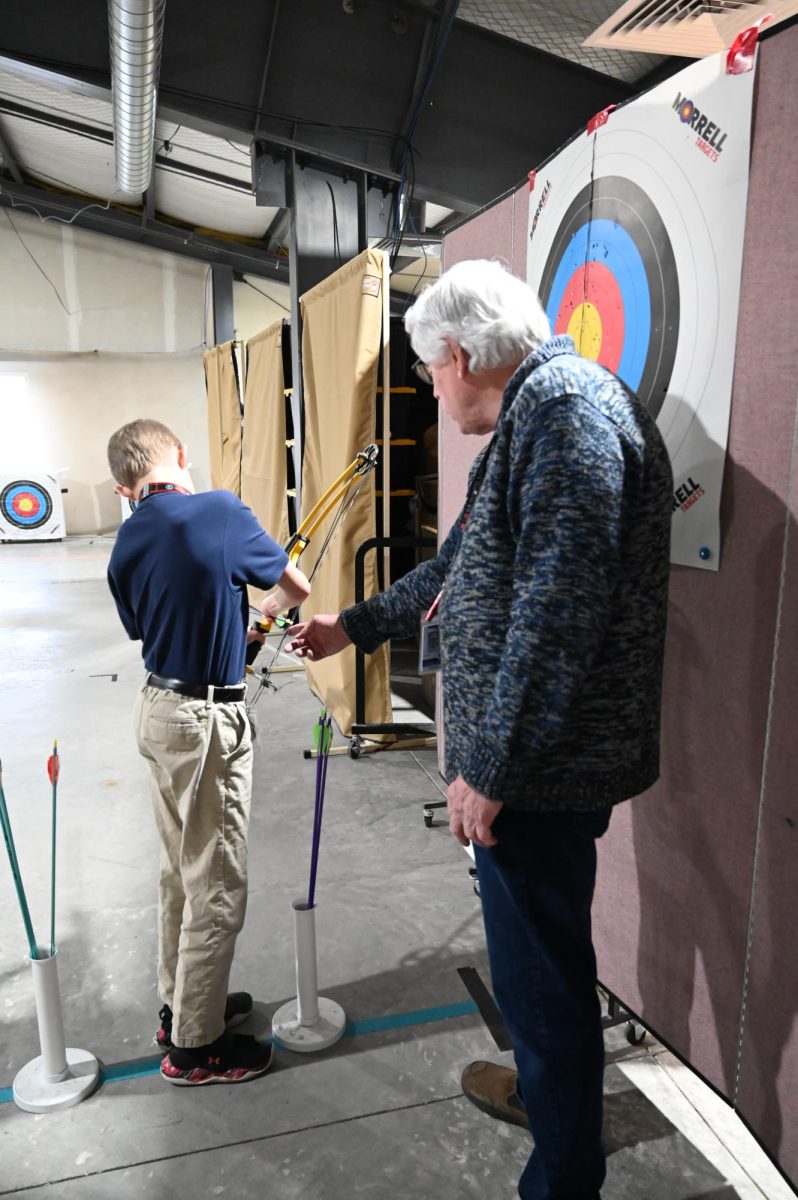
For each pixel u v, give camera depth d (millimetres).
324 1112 1335
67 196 8023
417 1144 1271
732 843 1111
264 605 1488
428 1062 1442
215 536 1240
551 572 790
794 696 988
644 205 1168
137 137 4320
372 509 2879
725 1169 1211
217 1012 1368
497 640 895
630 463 833
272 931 1848
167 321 8914
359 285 2750
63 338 8734
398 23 3225
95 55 3537
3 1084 1408
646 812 1287
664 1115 1311
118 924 1888
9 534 8789
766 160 958
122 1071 1437
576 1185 991
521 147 3350
